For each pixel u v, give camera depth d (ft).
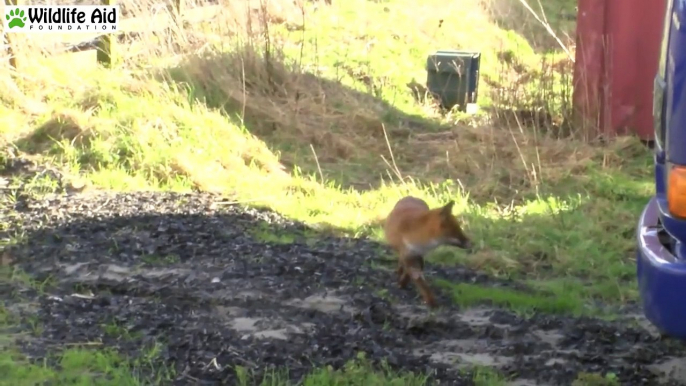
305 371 23.56
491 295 30.83
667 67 19.84
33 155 44.93
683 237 19.72
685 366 25.00
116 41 55.57
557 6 98.63
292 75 59.31
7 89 48.85
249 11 59.98
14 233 35.45
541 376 23.91
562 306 30.45
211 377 23.06
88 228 36.19
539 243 37.40
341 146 52.29
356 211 41.73
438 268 34.50
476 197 44.98
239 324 27.43
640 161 49.01
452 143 53.83
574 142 51.21
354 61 69.77
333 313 28.63
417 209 30.91
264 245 35.35
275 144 51.37
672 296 19.83
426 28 81.66
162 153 45.03
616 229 39.78
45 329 26.37
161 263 32.96
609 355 25.82
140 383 22.45
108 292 30.04
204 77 54.44
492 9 91.40
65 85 51.26
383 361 23.97
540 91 56.70
